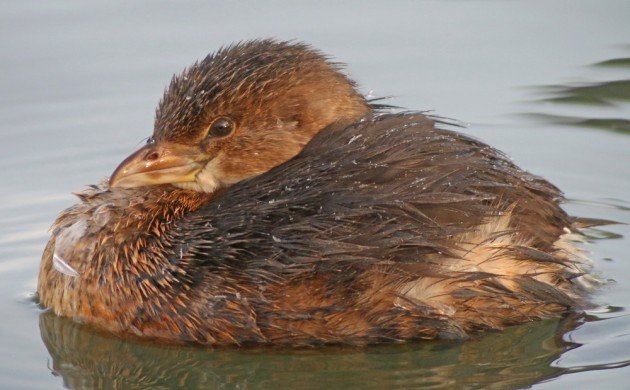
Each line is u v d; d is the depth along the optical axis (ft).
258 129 40.93
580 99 55.83
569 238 40.14
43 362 38.37
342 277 36.27
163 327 38.01
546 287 37.22
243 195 38.83
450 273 36.29
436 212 36.86
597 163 51.01
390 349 37.11
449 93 56.80
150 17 63.62
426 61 59.31
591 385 34.50
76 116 56.03
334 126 40.37
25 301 42.34
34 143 54.19
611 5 63.93
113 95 57.26
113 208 40.11
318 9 64.64
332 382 36.17
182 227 38.83
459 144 38.86
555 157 51.72
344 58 59.31
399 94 56.54
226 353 37.78
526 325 37.76
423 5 65.10
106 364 38.32
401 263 36.27
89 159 52.90
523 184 38.52
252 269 36.83
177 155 40.78
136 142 53.83
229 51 42.11
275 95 40.88
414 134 38.88
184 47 60.18
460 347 37.11
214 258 37.47
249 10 64.44
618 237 44.93
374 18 63.52
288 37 60.90
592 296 39.63
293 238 36.91
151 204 40.01
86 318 39.55
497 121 54.54
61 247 40.34
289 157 41.11
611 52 59.72
